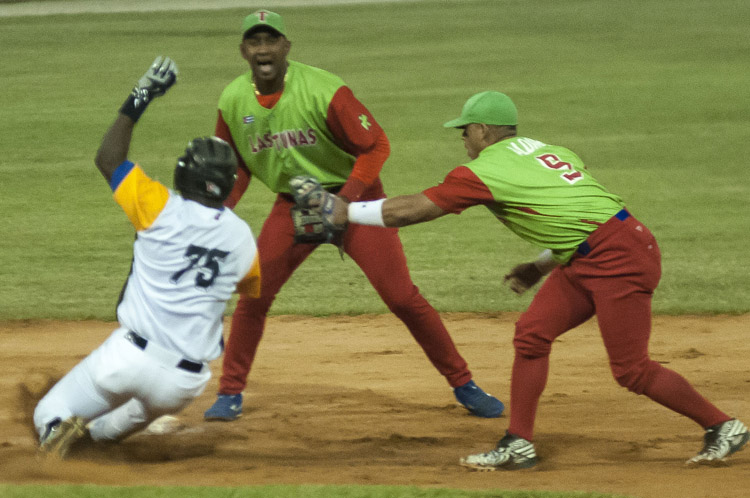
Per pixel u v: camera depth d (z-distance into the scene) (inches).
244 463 715.4
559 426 836.0
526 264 788.0
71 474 636.7
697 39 4259.4
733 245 1557.6
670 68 3602.4
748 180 2086.6
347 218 707.4
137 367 636.1
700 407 703.7
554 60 3831.2
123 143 641.0
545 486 641.6
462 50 4099.4
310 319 1215.6
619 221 684.7
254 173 861.2
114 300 1267.2
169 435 799.1
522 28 4744.1
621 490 629.0
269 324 1195.9
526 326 716.0
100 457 706.8
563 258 698.8
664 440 793.6
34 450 714.2
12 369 996.6
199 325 647.8
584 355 1081.4
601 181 2084.2
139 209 632.4
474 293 1305.4
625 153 2380.7
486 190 684.7
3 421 821.2
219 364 1055.0
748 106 2933.1
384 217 691.4
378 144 817.5
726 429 705.6
